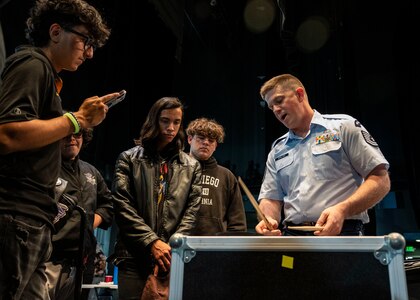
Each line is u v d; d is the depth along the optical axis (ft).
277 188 6.59
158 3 21.65
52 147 4.40
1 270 3.77
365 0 22.67
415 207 19.48
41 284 4.46
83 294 8.92
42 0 4.91
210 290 3.37
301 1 22.15
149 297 5.76
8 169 3.99
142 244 6.15
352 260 3.28
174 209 6.72
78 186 7.37
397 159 21.57
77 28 4.82
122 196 6.71
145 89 19.49
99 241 18.85
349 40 22.47
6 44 11.10
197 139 8.89
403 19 20.22
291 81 6.31
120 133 17.53
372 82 22.50
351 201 5.01
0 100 4.03
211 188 8.55
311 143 6.08
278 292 3.30
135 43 18.52
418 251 10.55
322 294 3.25
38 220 4.09
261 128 24.43
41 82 4.29
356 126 5.81
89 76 15.30
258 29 25.68
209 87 25.85
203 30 26.50
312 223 5.77
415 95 19.65
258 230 5.15
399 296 3.15
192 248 3.47
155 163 7.07
